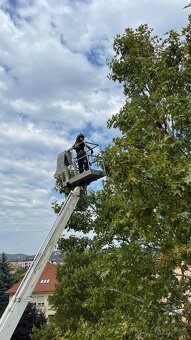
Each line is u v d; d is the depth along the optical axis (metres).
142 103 9.65
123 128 10.64
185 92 9.69
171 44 10.38
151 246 8.58
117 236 10.98
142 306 8.00
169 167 6.00
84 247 13.53
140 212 5.96
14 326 8.80
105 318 9.64
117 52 11.69
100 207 11.62
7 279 70.50
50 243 9.84
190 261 7.13
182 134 8.69
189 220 6.36
